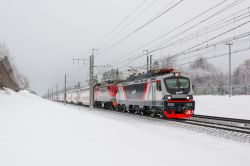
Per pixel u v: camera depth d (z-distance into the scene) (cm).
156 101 2328
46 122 1200
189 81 2281
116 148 803
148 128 1744
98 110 3778
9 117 1312
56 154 695
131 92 2934
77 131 1018
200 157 816
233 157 891
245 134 1427
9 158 642
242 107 2927
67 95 7625
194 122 2078
